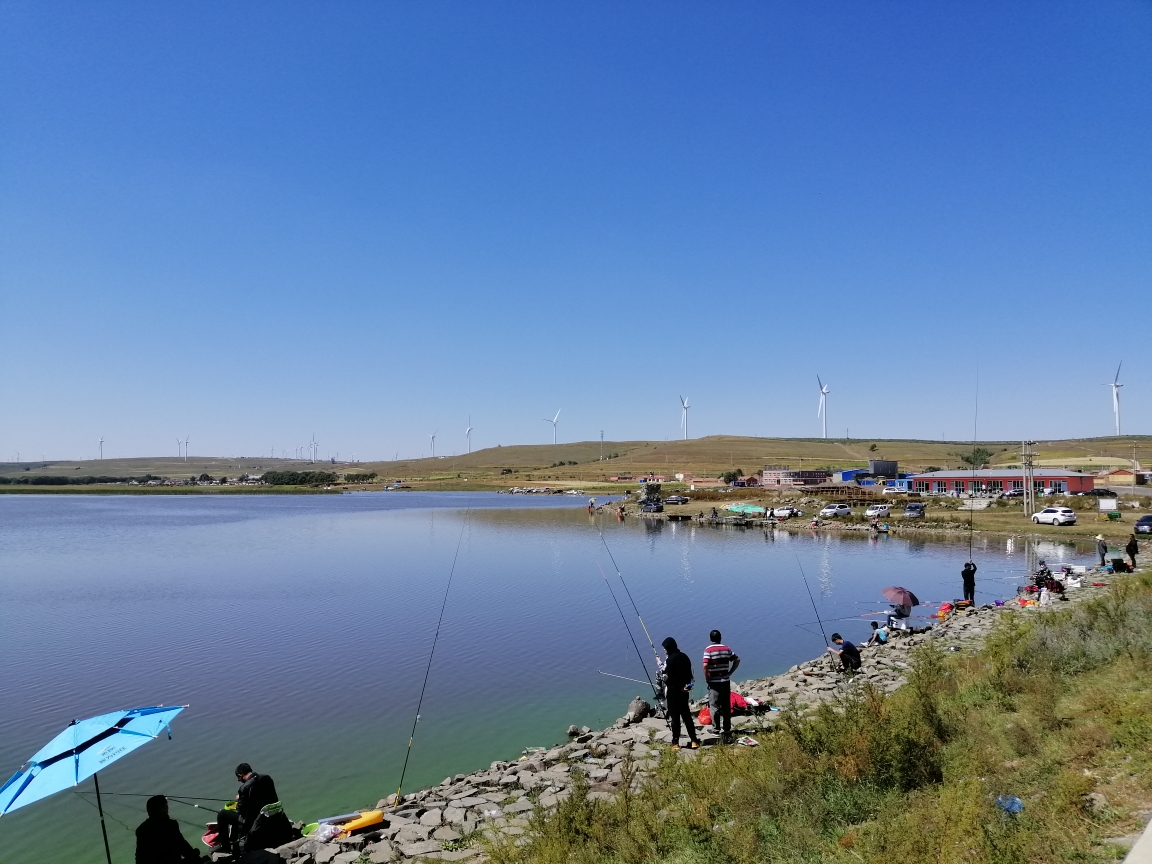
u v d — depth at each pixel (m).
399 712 23.05
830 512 104.25
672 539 85.75
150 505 184.12
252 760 19.30
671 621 37.91
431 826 13.45
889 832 8.34
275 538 89.25
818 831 9.22
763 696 21.25
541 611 41.03
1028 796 8.93
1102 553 45.75
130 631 36.00
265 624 37.59
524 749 19.72
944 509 108.31
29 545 80.94
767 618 38.62
